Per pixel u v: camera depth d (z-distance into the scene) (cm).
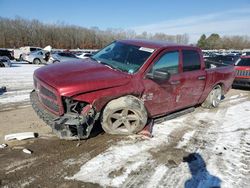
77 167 366
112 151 419
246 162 412
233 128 569
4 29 6081
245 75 1072
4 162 367
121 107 441
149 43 538
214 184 346
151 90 477
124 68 477
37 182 327
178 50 545
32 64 2539
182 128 544
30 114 589
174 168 380
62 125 388
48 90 411
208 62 725
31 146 420
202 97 668
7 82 1057
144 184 338
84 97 402
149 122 530
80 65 474
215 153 437
